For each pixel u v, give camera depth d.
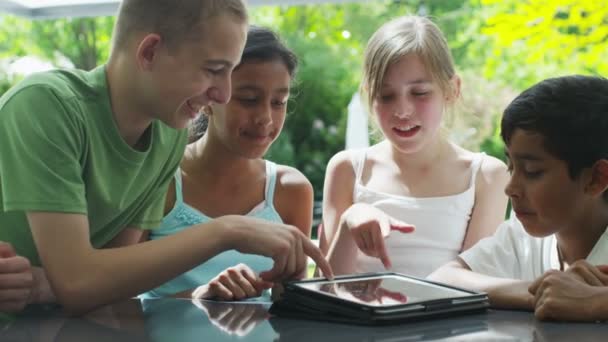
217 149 2.20
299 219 2.30
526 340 1.04
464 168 2.35
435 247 2.26
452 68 2.34
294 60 2.13
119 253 1.35
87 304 1.32
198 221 2.19
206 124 2.39
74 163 1.42
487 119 5.87
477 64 7.26
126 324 1.20
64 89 1.47
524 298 1.31
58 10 3.08
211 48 1.42
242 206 2.25
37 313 1.34
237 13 1.44
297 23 8.49
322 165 7.56
